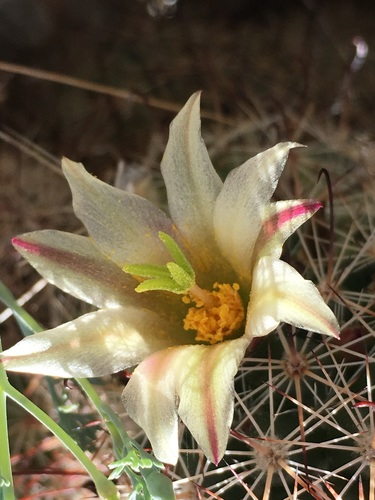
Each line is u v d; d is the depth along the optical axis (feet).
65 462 0.20
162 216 0.18
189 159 0.18
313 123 0.30
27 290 0.27
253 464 0.17
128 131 0.35
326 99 0.35
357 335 0.18
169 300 0.18
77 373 0.16
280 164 0.17
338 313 0.19
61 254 0.17
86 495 0.20
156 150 0.31
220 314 0.18
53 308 0.24
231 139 0.28
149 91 0.36
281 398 0.17
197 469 0.17
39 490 0.20
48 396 0.21
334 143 0.27
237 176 0.17
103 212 0.18
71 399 0.20
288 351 0.17
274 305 0.15
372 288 0.19
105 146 0.35
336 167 0.25
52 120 0.36
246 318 0.17
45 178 0.32
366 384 0.17
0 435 0.17
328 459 0.17
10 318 0.26
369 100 0.36
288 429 0.17
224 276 0.19
